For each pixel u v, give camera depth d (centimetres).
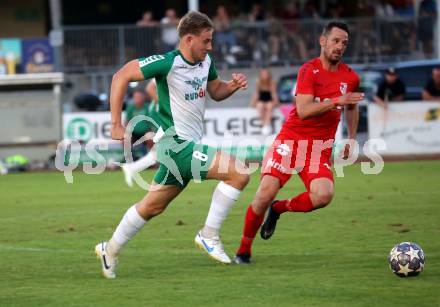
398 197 3036
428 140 4597
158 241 2220
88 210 2911
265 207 1845
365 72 4978
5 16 6675
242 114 4541
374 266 1828
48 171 4603
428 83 4606
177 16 6881
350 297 1546
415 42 5669
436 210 2681
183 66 1739
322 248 2064
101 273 1817
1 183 3978
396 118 4581
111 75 5600
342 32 1830
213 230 1867
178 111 1758
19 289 1667
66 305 1527
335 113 1855
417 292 1573
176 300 1548
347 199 3014
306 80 1834
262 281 1695
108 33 5612
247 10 6588
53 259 1994
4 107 4744
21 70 5569
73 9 6856
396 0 6025
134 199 3209
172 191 1772
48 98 4750
